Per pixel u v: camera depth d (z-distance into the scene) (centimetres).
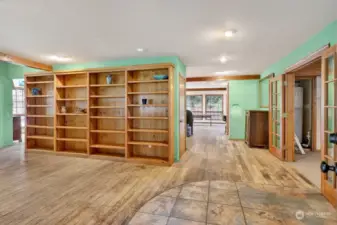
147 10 236
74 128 488
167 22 269
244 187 276
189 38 328
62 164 425
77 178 343
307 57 330
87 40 340
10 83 627
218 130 1001
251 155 499
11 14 245
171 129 421
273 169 388
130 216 224
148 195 277
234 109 727
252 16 250
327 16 249
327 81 268
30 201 261
